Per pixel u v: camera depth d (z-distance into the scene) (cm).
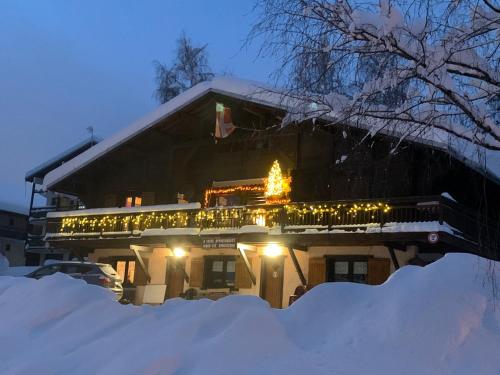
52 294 527
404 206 1574
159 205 2133
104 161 2491
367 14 515
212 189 2173
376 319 365
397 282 396
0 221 4250
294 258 1817
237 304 418
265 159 2098
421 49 502
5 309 540
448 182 1571
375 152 862
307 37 579
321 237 1709
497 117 552
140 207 2172
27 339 471
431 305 351
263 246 1923
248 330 368
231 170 2175
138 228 2161
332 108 584
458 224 1619
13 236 4312
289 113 621
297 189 1931
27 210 4462
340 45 552
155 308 482
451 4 512
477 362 307
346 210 1688
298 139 1967
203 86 2017
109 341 424
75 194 2688
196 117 2156
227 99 1984
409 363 320
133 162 2503
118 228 2223
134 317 465
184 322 409
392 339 339
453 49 500
